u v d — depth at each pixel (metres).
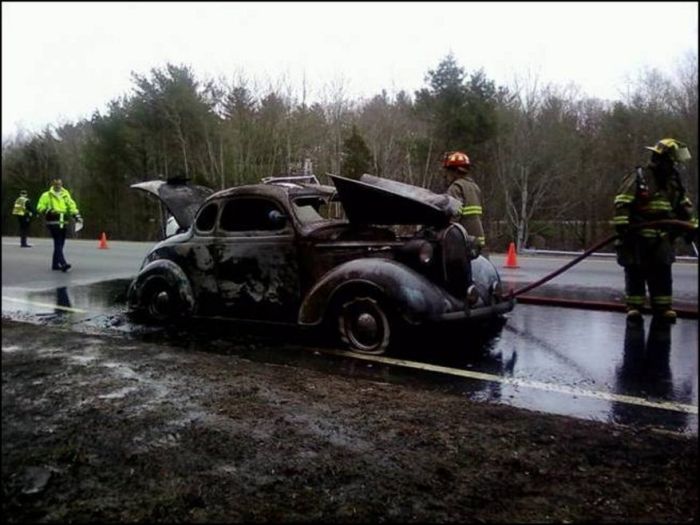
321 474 2.38
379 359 4.95
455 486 2.30
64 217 8.27
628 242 6.07
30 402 3.15
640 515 2.10
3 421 2.87
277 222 5.67
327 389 3.57
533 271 9.94
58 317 6.74
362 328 5.17
